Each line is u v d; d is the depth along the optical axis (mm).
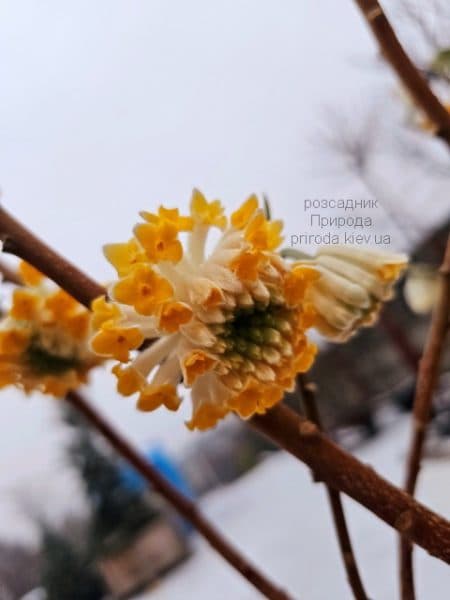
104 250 135
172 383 143
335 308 163
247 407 141
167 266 138
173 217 140
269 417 148
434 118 191
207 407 146
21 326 197
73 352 199
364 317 167
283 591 236
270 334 137
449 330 200
